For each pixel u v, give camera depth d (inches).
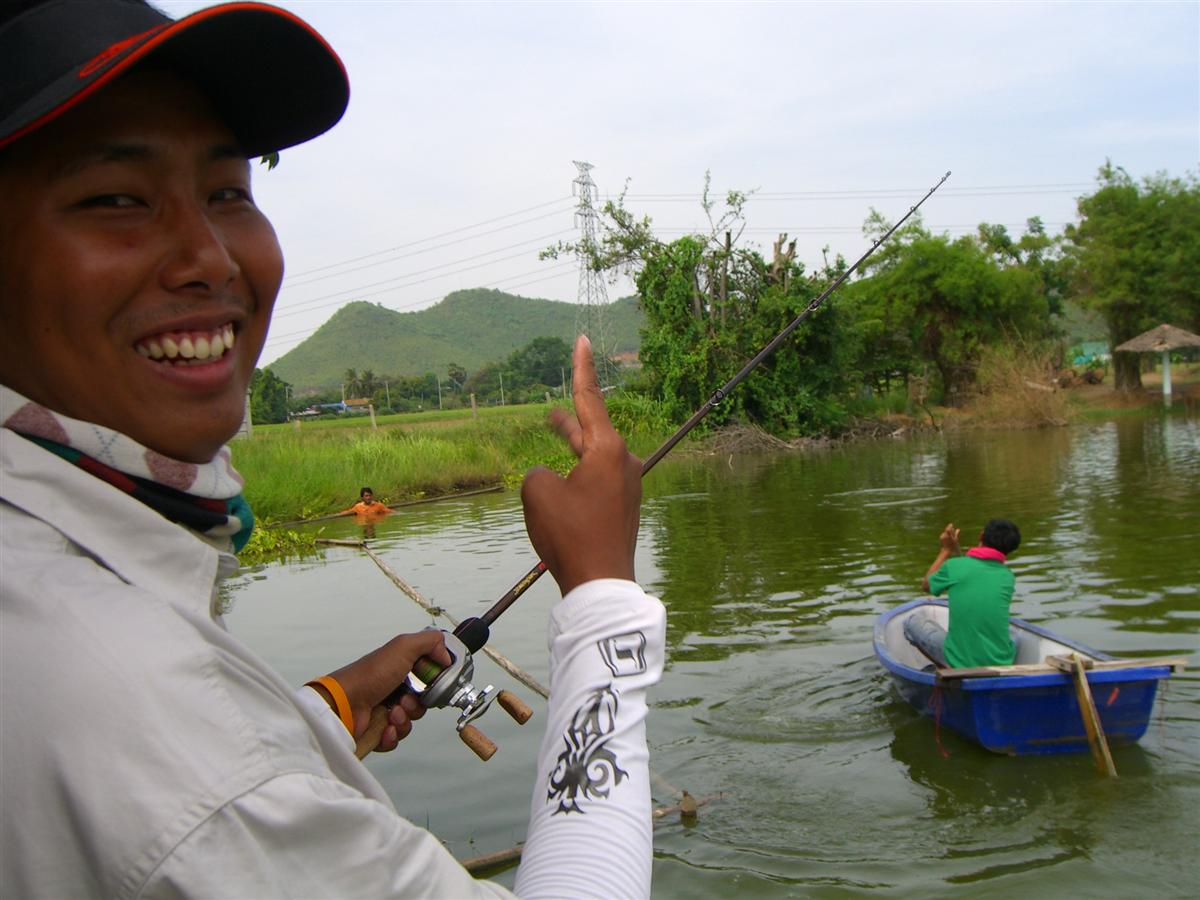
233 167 42.1
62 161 37.3
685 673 306.8
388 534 611.8
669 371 1246.9
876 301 1600.6
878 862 196.1
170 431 39.4
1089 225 1727.4
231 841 30.6
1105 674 238.8
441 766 237.9
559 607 44.5
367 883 33.0
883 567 448.5
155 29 36.9
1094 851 196.9
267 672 36.1
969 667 265.0
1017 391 1389.0
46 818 30.7
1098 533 503.5
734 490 781.9
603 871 38.2
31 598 32.4
